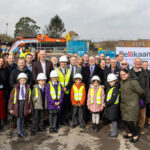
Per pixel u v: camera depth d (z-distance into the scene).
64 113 5.76
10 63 5.56
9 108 4.74
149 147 4.34
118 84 4.82
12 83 5.14
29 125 5.70
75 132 5.21
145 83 5.09
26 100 4.80
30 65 5.82
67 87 5.60
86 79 5.86
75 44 24.09
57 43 34.44
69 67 6.09
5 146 4.32
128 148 4.28
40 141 4.61
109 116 4.78
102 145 4.43
